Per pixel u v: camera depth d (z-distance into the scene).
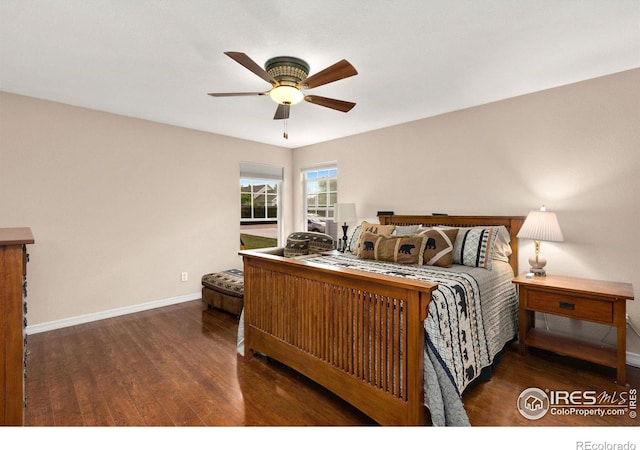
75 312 3.31
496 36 1.99
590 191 2.65
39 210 3.08
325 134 4.46
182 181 4.09
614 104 2.53
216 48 2.12
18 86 2.77
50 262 3.16
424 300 1.51
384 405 1.68
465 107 3.33
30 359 2.54
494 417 1.85
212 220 4.39
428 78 2.60
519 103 3.00
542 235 2.57
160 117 3.66
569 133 2.74
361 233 3.50
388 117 3.66
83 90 2.85
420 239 2.80
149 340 2.93
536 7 1.71
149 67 2.40
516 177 3.04
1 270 1.19
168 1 1.65
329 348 1.99
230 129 4.20
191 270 4.21
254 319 2.56
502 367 2.44
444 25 1.87
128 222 3.65
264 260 2.42
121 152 3.57
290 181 5.44
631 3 1.67
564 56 2.24
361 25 1.87
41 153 3.08
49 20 1.82
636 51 2.17
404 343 1.60
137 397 2.04
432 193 3.65
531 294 2.56
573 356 2.36
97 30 1.92
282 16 1.78
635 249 2.47
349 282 1.85
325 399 2.03
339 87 2.79
